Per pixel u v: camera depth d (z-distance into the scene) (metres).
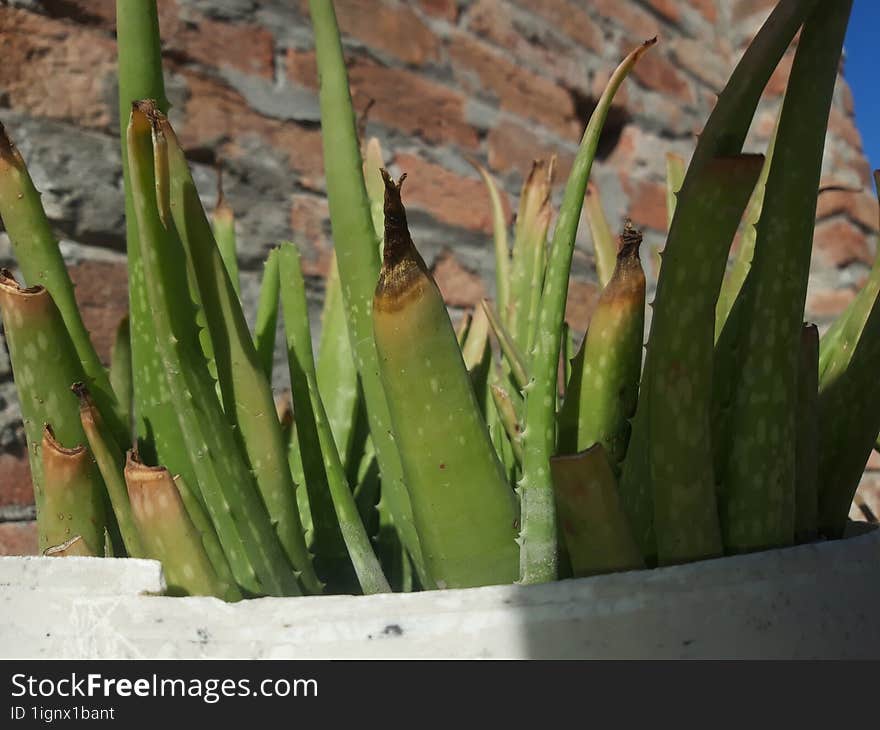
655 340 0.26
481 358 0.48
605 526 0.25
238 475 0.29
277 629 0.24
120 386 0.42
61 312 0.33
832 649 0.26
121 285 0.73
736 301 0.30
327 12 0.33
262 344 0.40
